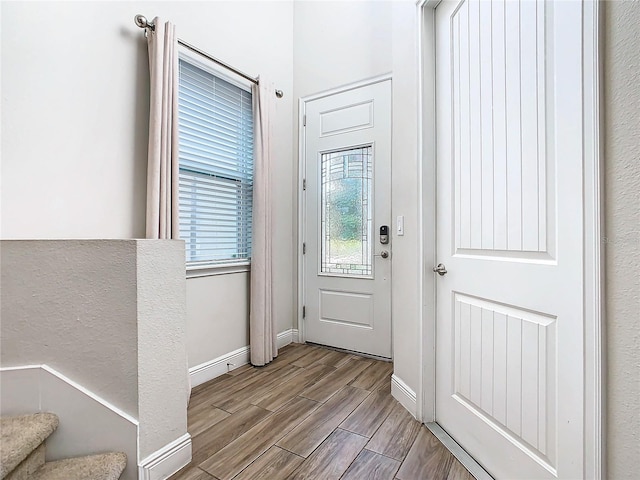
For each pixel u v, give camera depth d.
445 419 1.64
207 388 2.13
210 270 2.29
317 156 3.02
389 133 2.66
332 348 2.94
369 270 2.76
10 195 1.40
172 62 1.90
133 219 1.84
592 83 0.89
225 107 2.45
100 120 1.70
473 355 1.43
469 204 1.45
